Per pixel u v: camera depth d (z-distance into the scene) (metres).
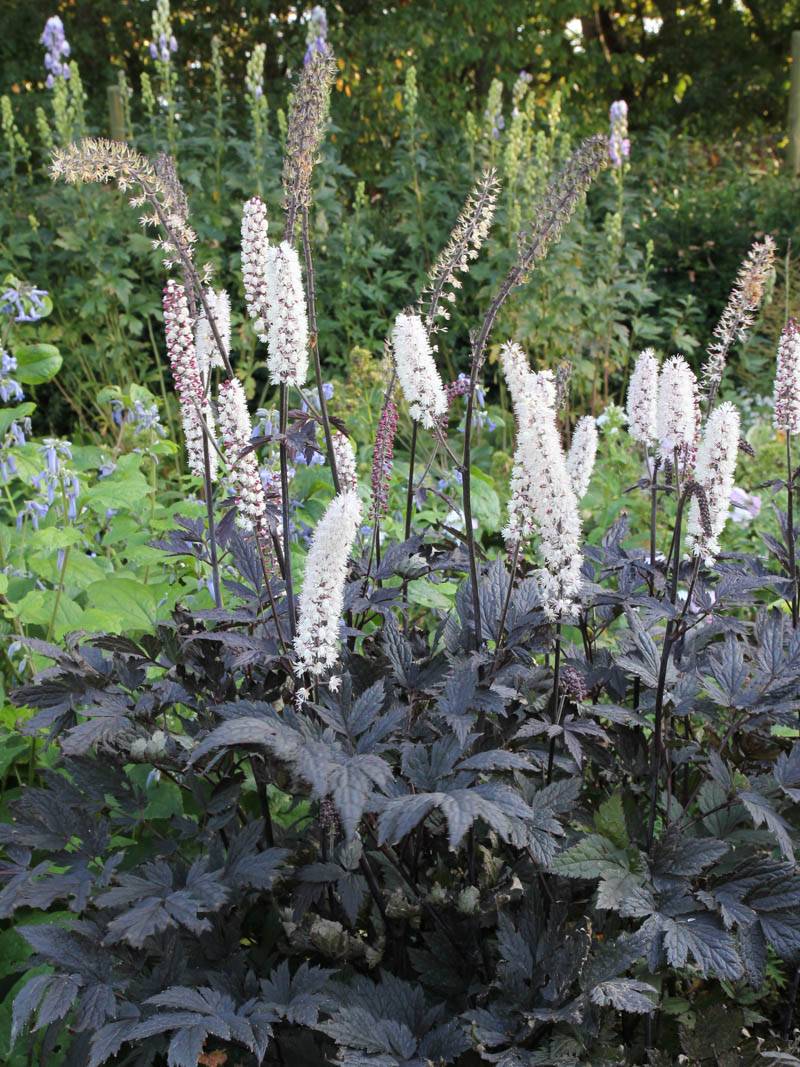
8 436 4.52
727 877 2.41
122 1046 2.53
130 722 2.58
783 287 8.88
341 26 13.27
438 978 2.50
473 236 2.67
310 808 2.96
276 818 3.22
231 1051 2.52
